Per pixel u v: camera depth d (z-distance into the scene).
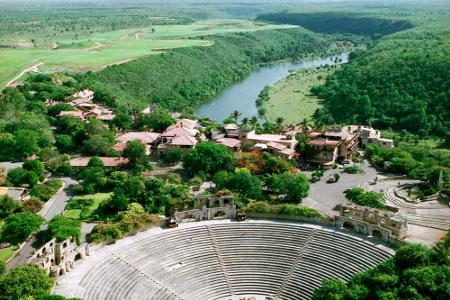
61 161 161.12
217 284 99.12
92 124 184.00
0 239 111.25
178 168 160.25
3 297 77.88
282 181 129.38
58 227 108.00
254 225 111.38
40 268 85.38
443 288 76.94
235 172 142.12
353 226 108.06
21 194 137.25
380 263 90.62
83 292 87.25
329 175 150.38
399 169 150.62
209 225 111.50
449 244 89.44
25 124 188.62
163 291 94.38
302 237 107.25
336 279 84.62
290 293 96.94
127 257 100.31
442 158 178.62
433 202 122.12
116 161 161.00
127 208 123.81
